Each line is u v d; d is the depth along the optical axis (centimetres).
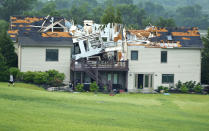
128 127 8256
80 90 15512
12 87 12738
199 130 8781
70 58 16700
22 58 16375
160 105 12338
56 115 8656
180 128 8769
